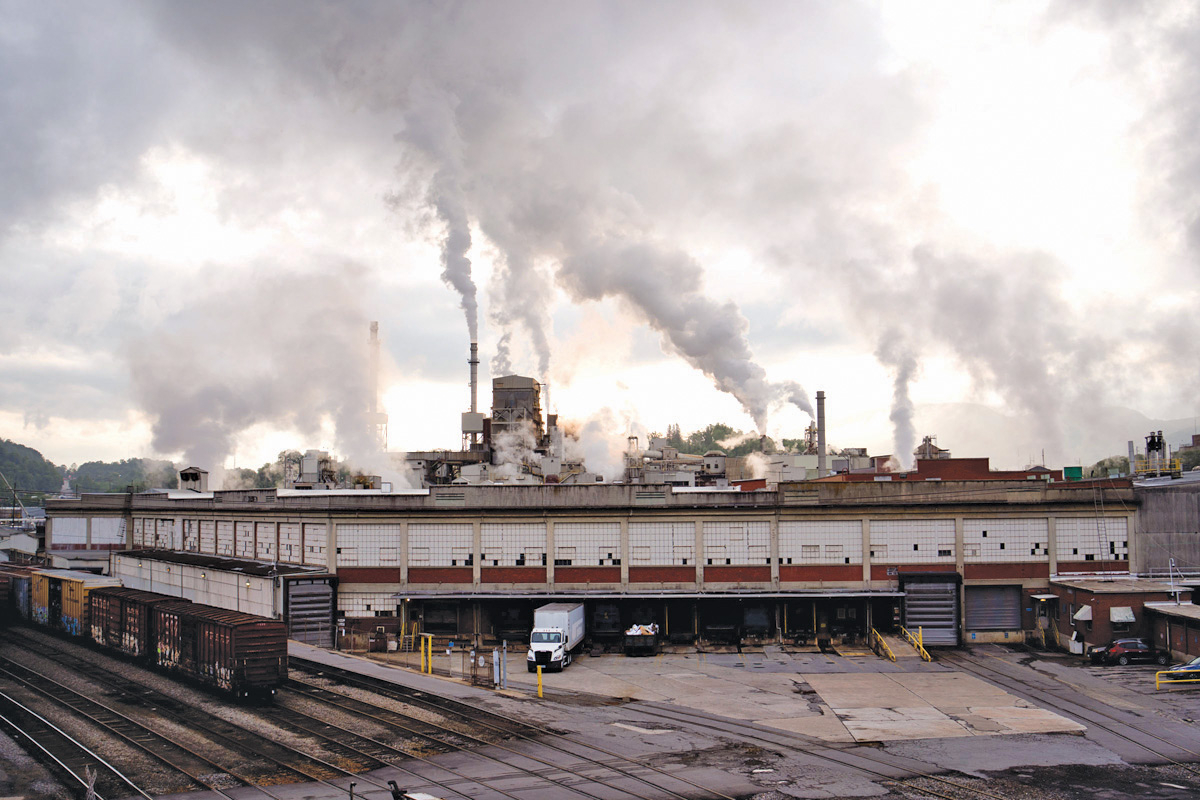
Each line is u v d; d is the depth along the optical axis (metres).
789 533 58.25
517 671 49.66
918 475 67.44
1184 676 46.31
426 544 59.09
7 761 33.44
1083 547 58.00
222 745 35.09
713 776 30.50
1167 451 73.62
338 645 57.94
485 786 29.62
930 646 55.88
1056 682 45.50
